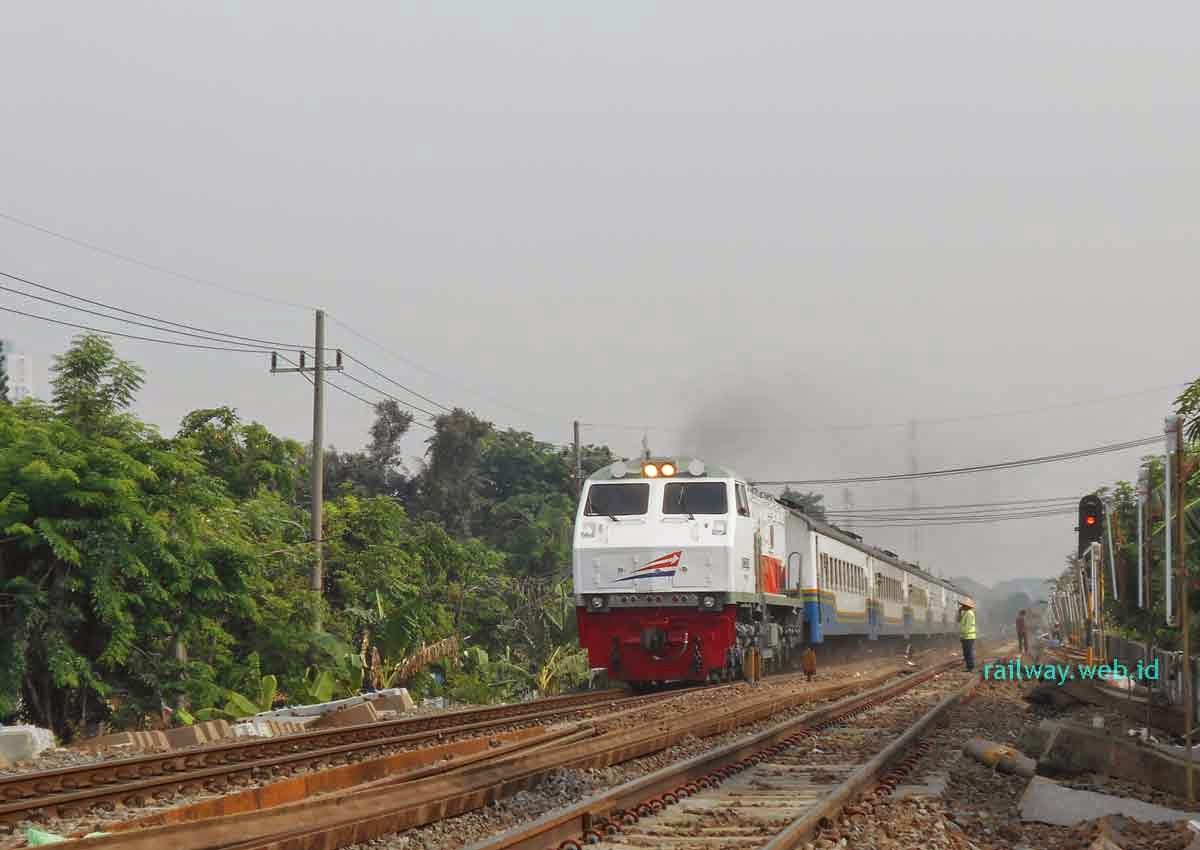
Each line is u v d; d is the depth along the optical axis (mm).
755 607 38469
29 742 20812
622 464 36188
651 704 28594
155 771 17719
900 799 14586
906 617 78688
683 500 35062
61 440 28172
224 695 30359
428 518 75250
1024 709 30047
